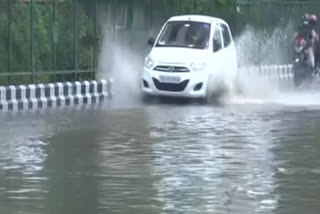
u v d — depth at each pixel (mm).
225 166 23125
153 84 39375
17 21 39125
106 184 20797
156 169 22672
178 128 30406
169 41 40656
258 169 22734
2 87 36406
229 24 50188
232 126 31047
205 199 19188
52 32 40344
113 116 34250
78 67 41781
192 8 48812
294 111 36594
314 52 49719
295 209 18312
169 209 18234
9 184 20766
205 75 39188
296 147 26344
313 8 58406
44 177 21625
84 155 24797
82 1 42094
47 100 37969
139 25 45031
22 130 29906
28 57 39156
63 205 18609
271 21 53625
